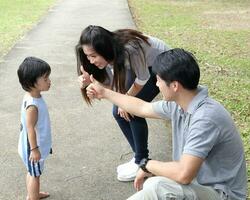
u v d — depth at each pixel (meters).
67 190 3.88
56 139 4.86
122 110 3.46
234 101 6.09
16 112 5.70
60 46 9.60
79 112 5.68
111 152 4.57
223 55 8.85
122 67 3.38
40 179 4.02
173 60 2.56
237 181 2.69
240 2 17.59
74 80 7.06
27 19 13.06
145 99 3.74
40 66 3.35
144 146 3.86
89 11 15.12
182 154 2.61
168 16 14.06
